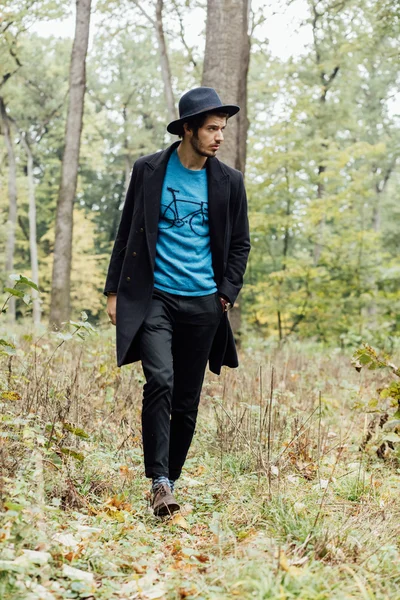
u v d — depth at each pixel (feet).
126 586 8.69
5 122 107.45
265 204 59.47
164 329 12.41
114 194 151.94
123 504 11.81
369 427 16.34
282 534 10.44
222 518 11.31
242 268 13.15
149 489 12.98
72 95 56.75
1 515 9.02
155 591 8.56
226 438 15.64
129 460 14.40
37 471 10.46
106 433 15.72
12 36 73.77
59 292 56.34
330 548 9.61
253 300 76.74
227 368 22.90
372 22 57.21
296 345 47.03
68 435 13.66
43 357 20.24
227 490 12.69
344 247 55.83
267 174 58.90
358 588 8.50
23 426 12.73
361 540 10.16
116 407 17.65
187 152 12.57
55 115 115.96
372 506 11.92
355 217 60.34
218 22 35.17
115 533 10.41
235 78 35.27
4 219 126.93
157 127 133.90
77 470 12.62
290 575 8.38
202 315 12.64
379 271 53.36
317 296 54.90
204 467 14.71
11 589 7.86
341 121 91.81
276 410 17.70
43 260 122.01
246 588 8.25
